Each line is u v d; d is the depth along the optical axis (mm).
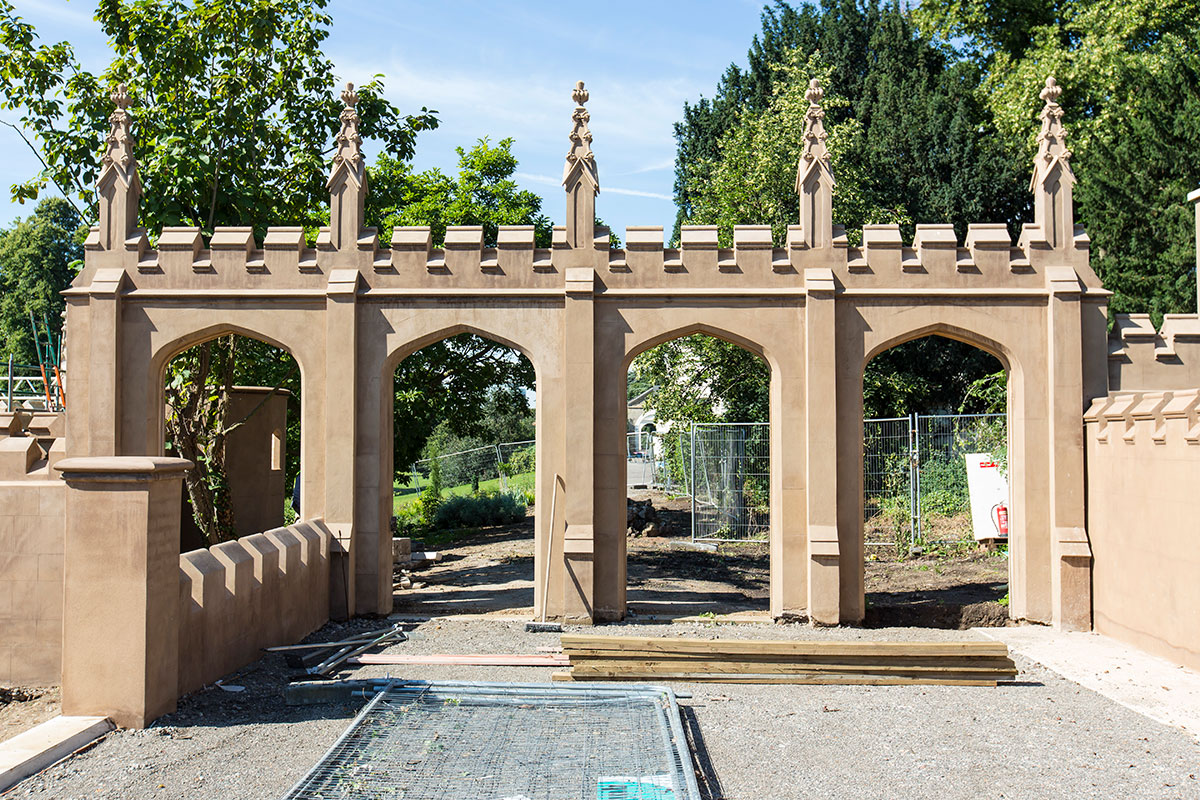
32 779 6293
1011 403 12445
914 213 29438
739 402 27516
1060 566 11867
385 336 12484
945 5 31812
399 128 18469
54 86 16547
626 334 12391
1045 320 12195
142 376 12305
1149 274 22750
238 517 17594
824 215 12375
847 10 33438
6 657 9414
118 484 7359
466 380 24938
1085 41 26422
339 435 12250
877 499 23359
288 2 16578
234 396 17594
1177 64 23047
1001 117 28047
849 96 32750
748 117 27359
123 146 12594
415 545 19969
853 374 12227
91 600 7348
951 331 12289
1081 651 10609
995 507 19219
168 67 15922
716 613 12930
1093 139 26203
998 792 6328
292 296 12359
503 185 28312
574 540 12070
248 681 8836
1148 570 10461
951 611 12672
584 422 12227
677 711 7828
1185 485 9727
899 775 6617
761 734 7488
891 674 9172
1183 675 9492
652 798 6000
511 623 12023
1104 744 7312
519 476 37812
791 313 12297
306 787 6082
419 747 6922
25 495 9445
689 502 29422
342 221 12570
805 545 12164
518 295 12406
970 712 8164
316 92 17719
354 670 9422
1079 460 11992
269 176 17359
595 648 9312
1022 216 29500
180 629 8125
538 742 7086
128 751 6828
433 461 29875
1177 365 12133
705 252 12398
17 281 46562
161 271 12438
